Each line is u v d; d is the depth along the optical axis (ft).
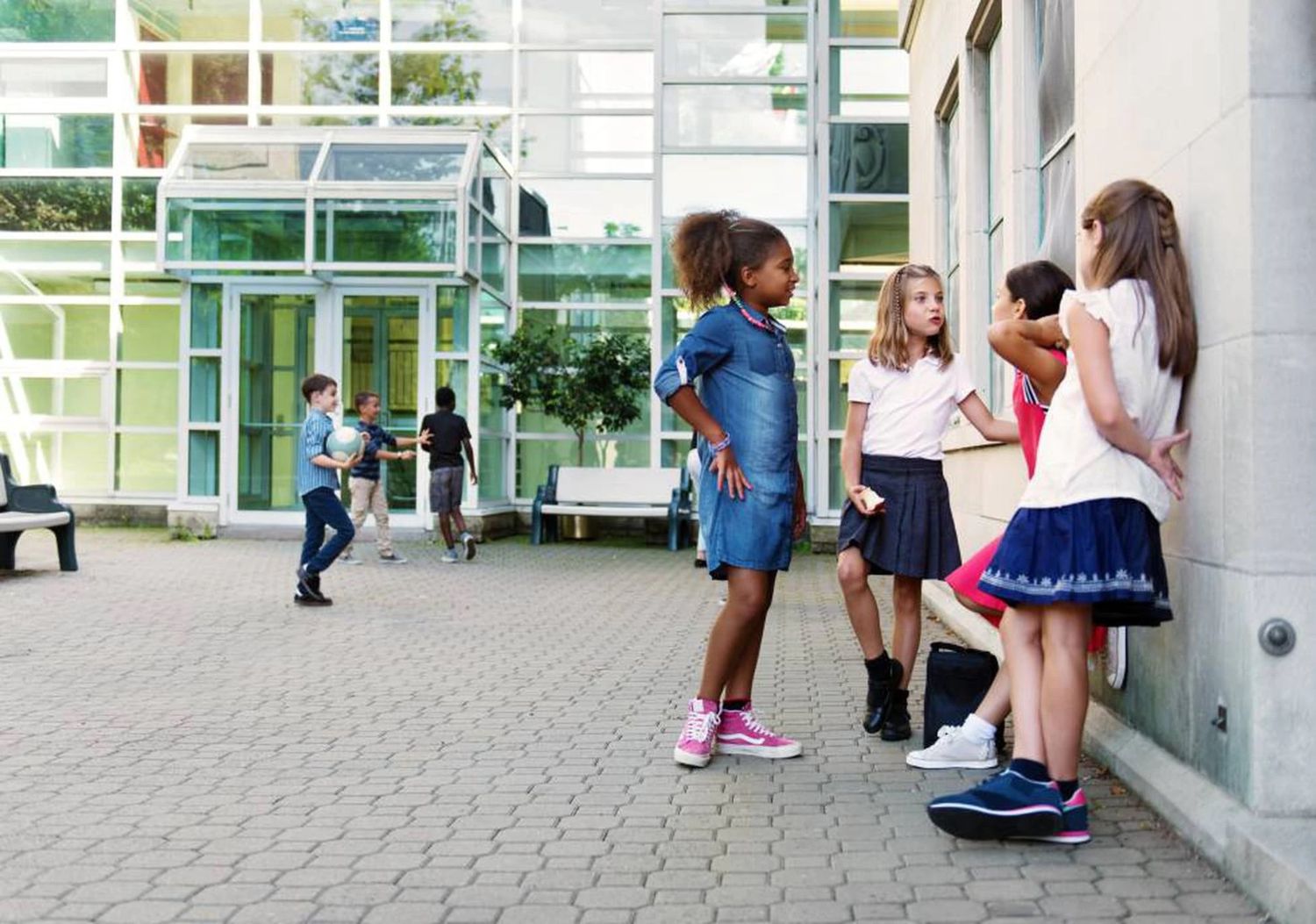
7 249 56.34
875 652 15.75
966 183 27.50
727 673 14.39
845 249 52.16
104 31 56.90
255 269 48.19
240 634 25.02
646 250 55.77
